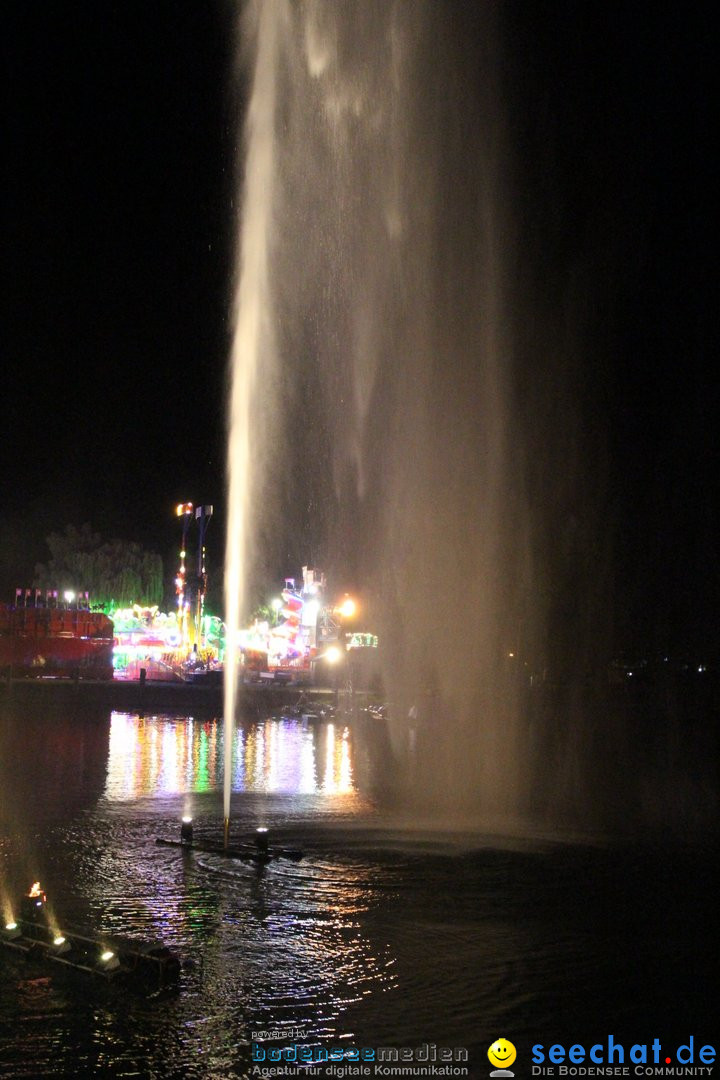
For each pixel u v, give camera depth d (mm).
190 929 12875
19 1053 9250
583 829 21328
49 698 50250
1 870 15617
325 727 45469
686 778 31703
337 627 71375
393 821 21203
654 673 76125
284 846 18062
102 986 10906
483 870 16812
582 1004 10859
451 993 11016
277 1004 10523
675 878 16578
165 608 92312
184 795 23531
